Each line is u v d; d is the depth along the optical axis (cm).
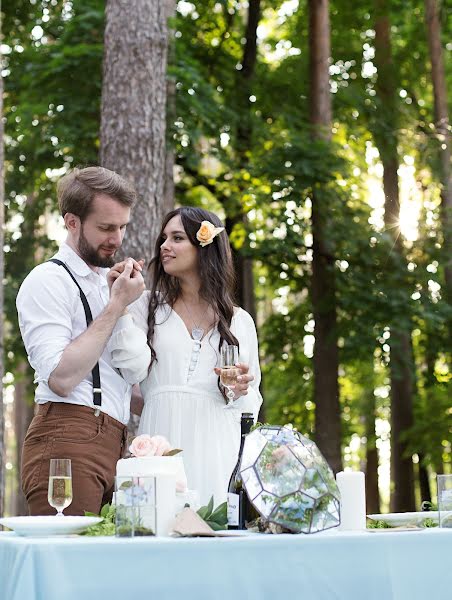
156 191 691
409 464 1366
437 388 1384
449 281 1299
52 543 216
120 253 672
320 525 249
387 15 1420
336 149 1238
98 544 217
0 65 689
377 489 1669
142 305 365
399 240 1309
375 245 1260
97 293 339
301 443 259
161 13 709
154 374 356
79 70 1041
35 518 249
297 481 250
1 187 669
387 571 232
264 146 1276
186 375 354
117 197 333
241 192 1259
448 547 241
